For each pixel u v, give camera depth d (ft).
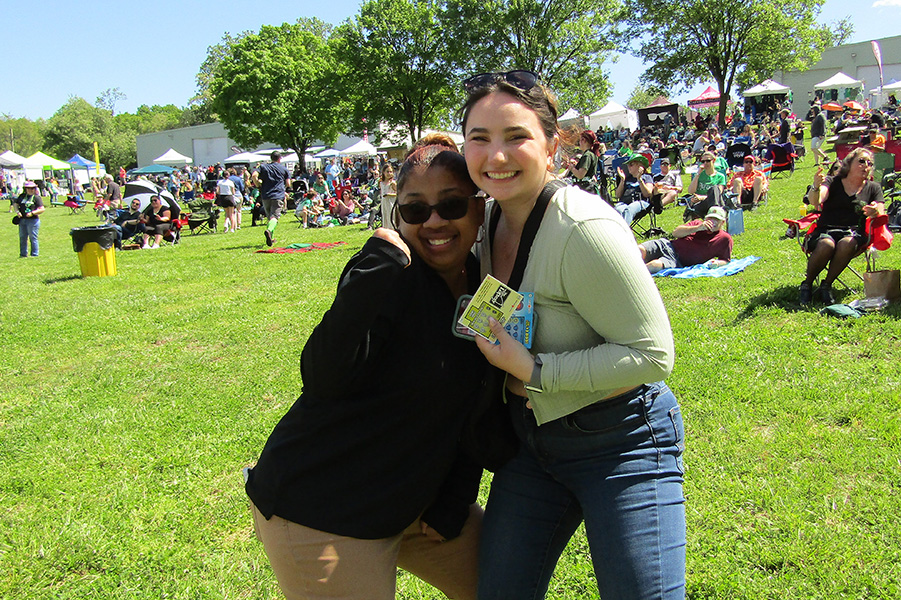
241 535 10.99
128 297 30.53
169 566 10.17
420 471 5.75
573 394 5.58
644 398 5.69
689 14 130.41
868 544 9.28
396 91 141.59
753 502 10.53
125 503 12.00
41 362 21.16
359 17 139.85
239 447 14.05
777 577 8.87
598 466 5.69
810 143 92.94
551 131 5.65
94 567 10.31
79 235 36.45
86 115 312.50
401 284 5.43
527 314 5.49
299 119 152.87
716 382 15.12
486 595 6.03
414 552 6.54
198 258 42.70
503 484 6.27
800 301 20.56
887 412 13.04
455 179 5.74
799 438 12.33
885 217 19.44
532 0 132.16
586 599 8.82
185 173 147.43
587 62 139.85
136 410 16.33
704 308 21.35
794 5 130.52
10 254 54.29
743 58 134.82
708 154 37.04
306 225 61.82
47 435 15.08
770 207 43.42
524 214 5.75
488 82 5.43
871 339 16.97
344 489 5.60
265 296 28.94
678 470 5.83
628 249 5.17
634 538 5.46
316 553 5.61
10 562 10.38
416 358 5.56
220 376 18.66
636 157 38.14
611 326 5.18
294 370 18.74
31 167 164.14
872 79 161.58
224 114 155.22
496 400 6.19
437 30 139.33
